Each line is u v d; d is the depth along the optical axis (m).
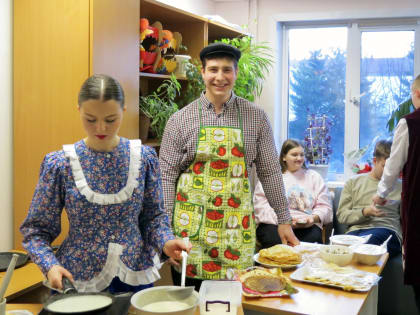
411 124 2.66
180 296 1.21
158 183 1.52
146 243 1.52
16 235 2.52
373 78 4.34
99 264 1.40
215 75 2.03
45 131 2.41
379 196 2.91
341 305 1.61
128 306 1.13
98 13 2.31
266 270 1.88
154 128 3.03
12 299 1.90
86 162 1.38
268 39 4.38
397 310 3.16
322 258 2.12
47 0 2.37
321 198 3.56
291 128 4.59
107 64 2.39
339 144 4.47
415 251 2.65
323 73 4.46
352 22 4.31
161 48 3.01
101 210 1.39
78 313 1.03
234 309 1.33
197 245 2.04
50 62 2.38
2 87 2.43
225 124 2.08
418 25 4.16
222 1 4.41
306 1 4.26
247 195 2.09
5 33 2.42
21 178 2.49
